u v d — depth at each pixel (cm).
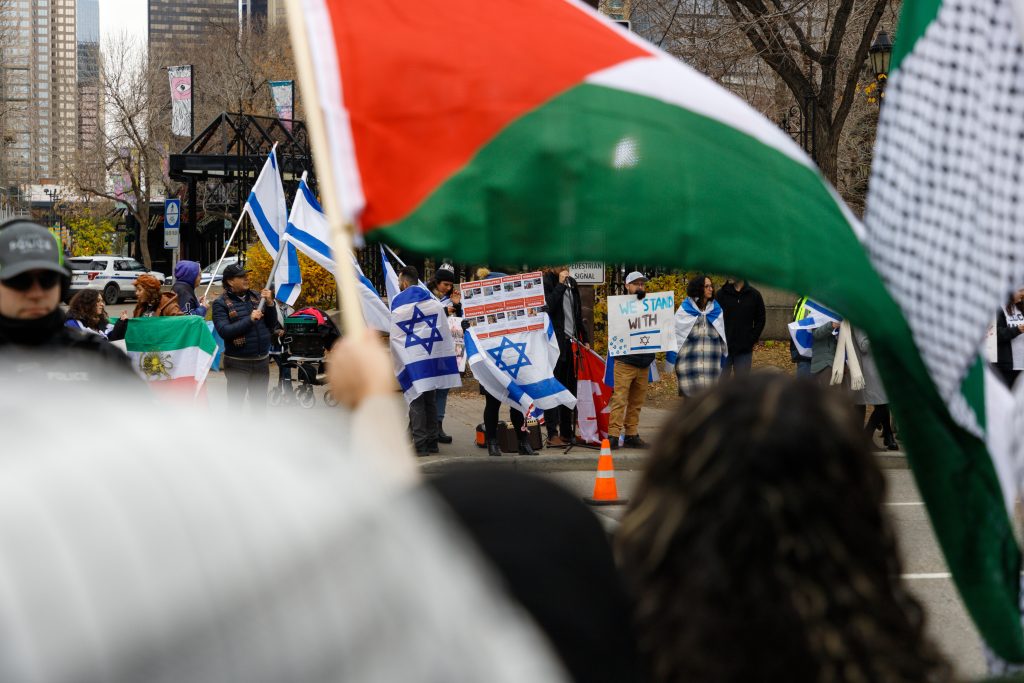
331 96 272
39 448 44
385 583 47
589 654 153
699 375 1291
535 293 1210
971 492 286
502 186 271
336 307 2203
